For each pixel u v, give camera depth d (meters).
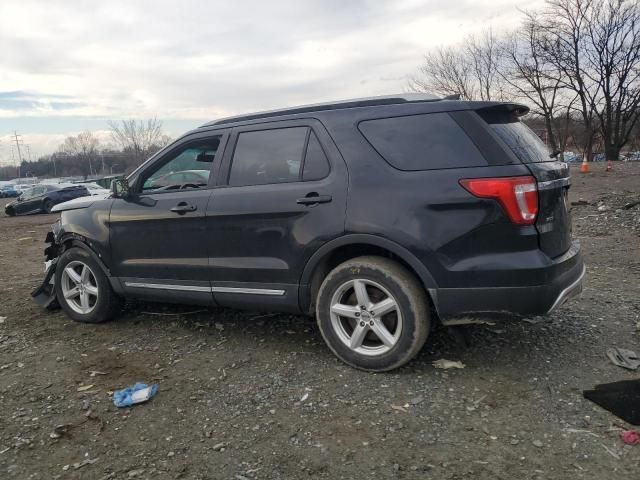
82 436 3.01
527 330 4.27
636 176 18.91
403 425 2.98
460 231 3.25
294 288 3.83
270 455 2.77
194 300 4.36
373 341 3.72
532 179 3.20
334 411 3.17
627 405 3.04
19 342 4.55
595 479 2.46
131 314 5.21
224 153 4.19
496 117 3.50
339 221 3.57
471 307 3.29
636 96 38.00
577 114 42.69
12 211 24.56
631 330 4.20
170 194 4.39
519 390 3.31
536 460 2.62
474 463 2.62
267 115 4.11
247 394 3.43
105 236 4.70
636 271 6.09
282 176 3.89
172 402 3.37
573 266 3.58
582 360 3.69
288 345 4.21
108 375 3.81
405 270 3.48
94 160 85.75
